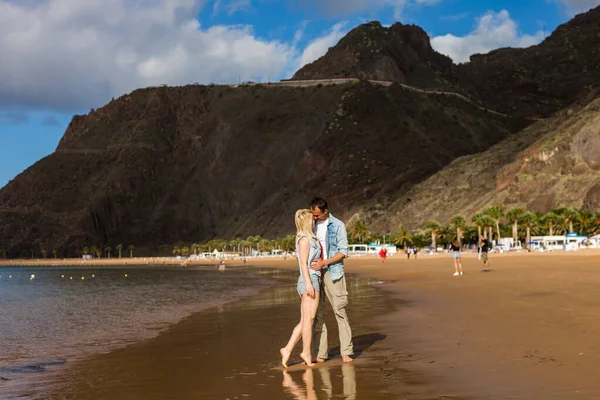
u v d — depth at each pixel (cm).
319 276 1034
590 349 974
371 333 1332
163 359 1166
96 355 1315
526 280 2994
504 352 984
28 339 1741
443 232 15675
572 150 17425
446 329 1313
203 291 4584
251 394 789
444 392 733
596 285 2402
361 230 19838
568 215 13312
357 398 726
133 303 3403
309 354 1000
